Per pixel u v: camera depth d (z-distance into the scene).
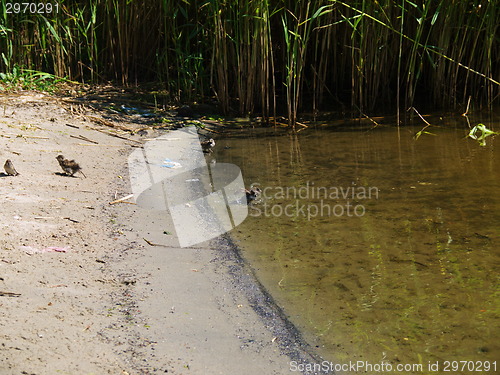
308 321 4.31
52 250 4.99
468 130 9.88
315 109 11.45
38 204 5.92
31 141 8.07
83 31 11.69
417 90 12.34
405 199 6.74
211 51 11.83
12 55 11.49
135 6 11.88
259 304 4.52
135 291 4.54
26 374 3.37
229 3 10.68
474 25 11.03
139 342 3.88
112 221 5.80
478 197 6.74
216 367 3.70
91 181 6.91
